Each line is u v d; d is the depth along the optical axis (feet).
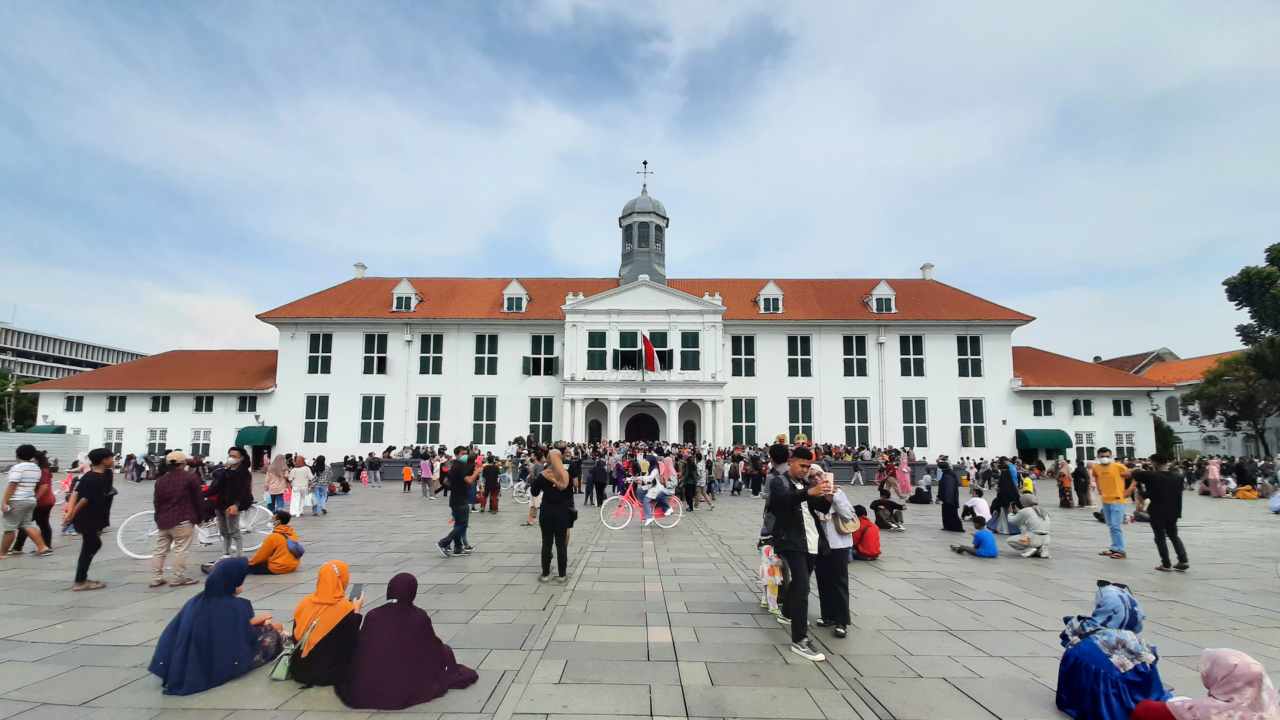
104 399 135.74
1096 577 33.71
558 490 31.83
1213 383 171.63
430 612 25.66
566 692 17.46
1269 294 160.56
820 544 23.09
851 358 133.90
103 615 25.02
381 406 133.90
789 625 24.06
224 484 35.91
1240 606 27.61
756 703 16.78
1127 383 131.03
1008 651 21.24
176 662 17.44
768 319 133.80
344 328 135.85
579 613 25.62
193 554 39.29
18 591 28.96
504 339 136.26
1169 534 35.81
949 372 132.77
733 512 65.92
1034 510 39.81
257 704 16.69
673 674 18.86
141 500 73.72
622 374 128.77
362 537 46.47
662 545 43.39
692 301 130.93
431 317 134.10
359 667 16.65
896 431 131.44
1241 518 64.69
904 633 23.25
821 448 118.52
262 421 132.77
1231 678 13.60
